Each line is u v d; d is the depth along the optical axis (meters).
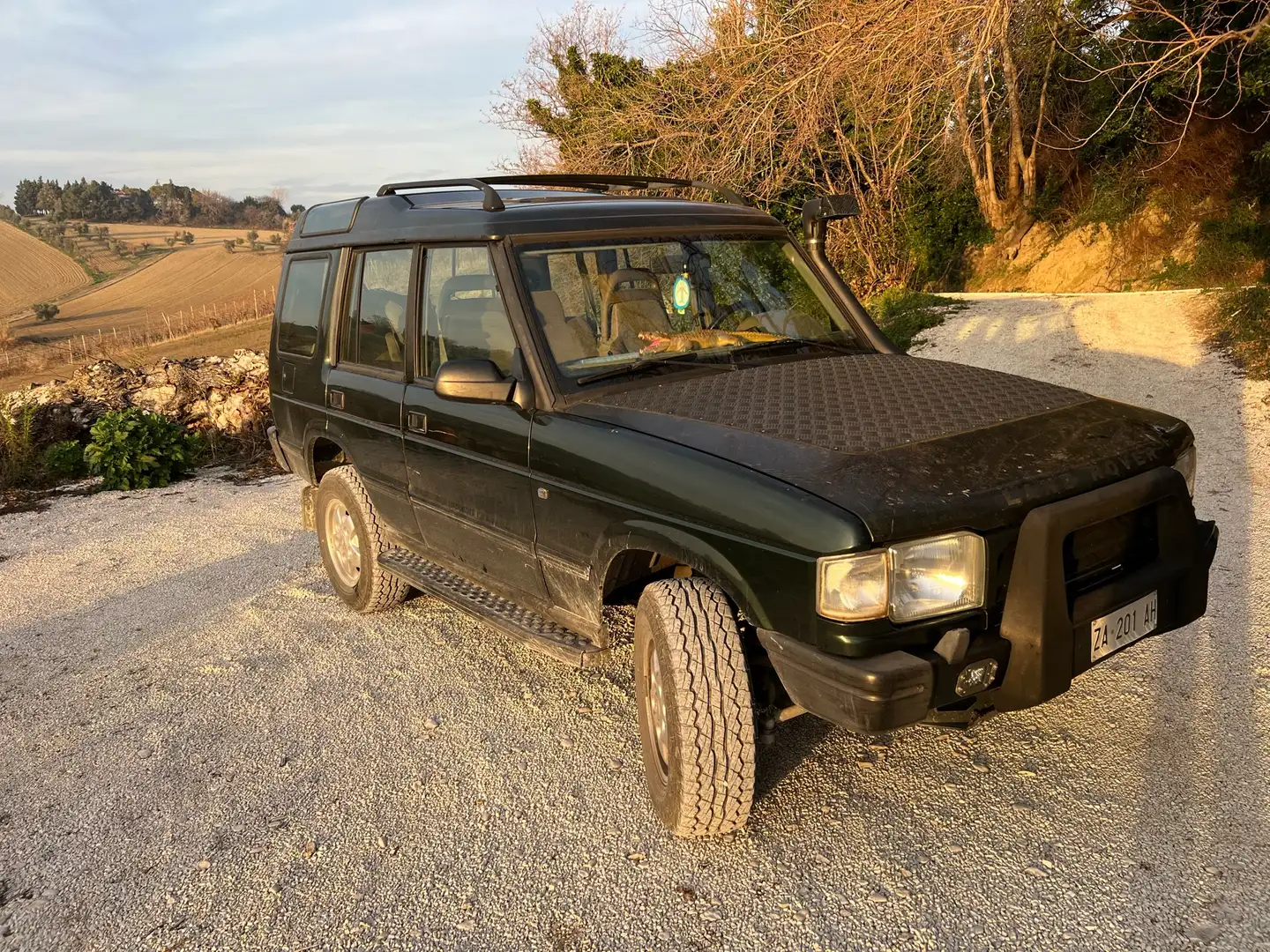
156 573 6.36
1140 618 2.83
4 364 60.16
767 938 2.59
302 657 4.72
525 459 3.51
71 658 5.00
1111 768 3.20
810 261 4.40
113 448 9.08
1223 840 2.79
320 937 2.75
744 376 3.56
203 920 2.86
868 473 2.64
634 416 3.26
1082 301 12.76
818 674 2.56
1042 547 2.58
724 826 2.95
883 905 2.67
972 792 3.15
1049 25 11.29
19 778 3.80
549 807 3.29
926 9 8.30
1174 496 2.88
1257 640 3.94
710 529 2.80
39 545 7.30
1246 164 15.71
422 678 4.38
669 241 3.98
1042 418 3.08
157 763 3.81
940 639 2.56
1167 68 8.91
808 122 9.59
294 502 8.11
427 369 4.18
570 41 20.14
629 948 2.60
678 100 11.92
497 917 2.77
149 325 82.06
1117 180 17.97
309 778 3.60
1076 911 2.57
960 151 14.31
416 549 4.61
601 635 3.43
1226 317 9.90
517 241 3.70
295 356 5.38
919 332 12.66
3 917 2.96
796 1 9.69
